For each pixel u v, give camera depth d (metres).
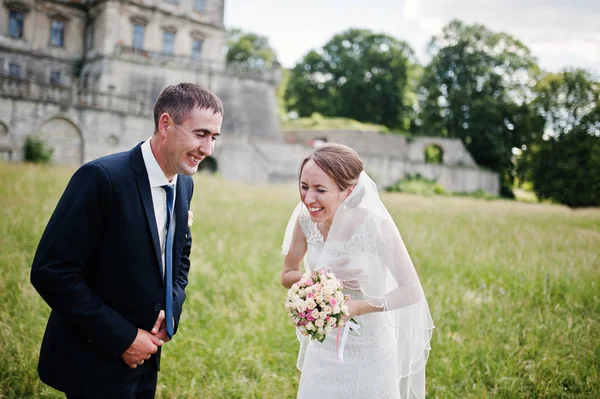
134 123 33.06
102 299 2.36
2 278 5.62
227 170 37.00
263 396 3.67
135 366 2.34
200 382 3.83
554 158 26.42
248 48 59.81
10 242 7.31
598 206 19.62
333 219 2.57
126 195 2.30
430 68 54.22
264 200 16.86
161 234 2.50
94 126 31.14
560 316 5.16
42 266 2.15
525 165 43.72
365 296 2.53
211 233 9.45
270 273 6.81
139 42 39.66
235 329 4.74
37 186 14.03
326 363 2.61
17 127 28.16
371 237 2.55
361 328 2.58
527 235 9.81
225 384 3.81
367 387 2.53
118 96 32.34
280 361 4.29
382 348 2.60
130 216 2.30
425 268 7.12
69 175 18.16
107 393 2.31
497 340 4.54
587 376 3.84
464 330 4.78
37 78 37.53
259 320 5.02
